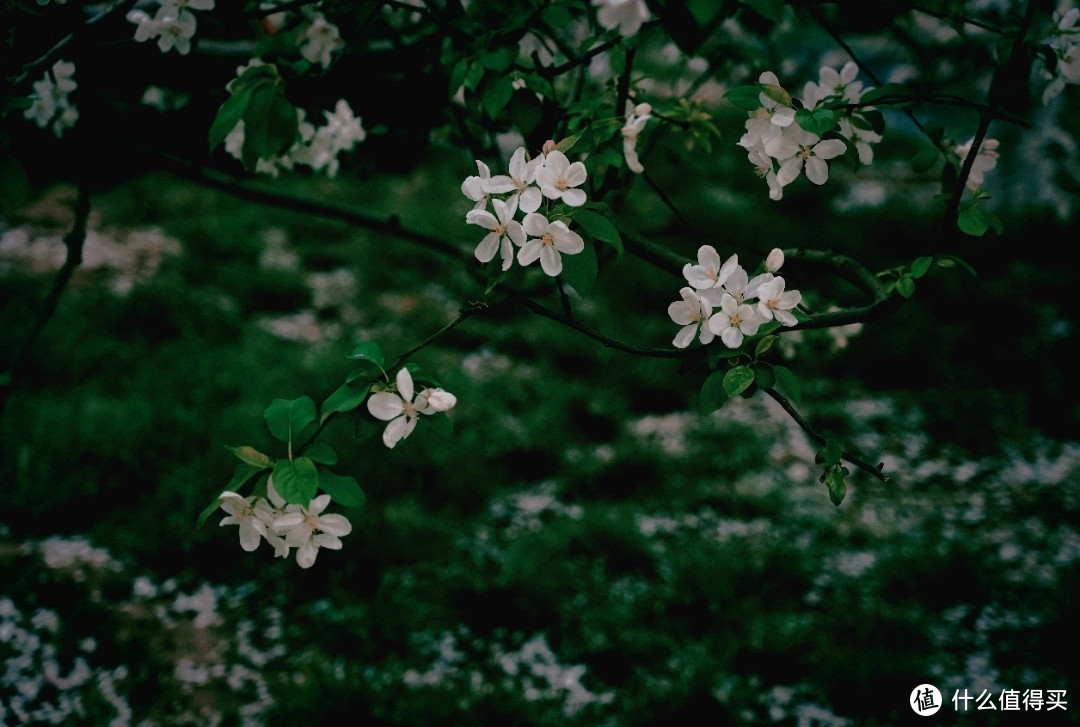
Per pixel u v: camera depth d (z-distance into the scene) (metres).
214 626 4.23
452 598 4.48
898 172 10.61
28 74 1.81
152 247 8.20
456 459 5.56
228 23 1.95
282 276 7.95
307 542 1.34
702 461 5.84
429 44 2.44
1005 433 6.22
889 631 4.21
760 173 1.41
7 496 4.77
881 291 1.58
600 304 7.77
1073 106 8.33
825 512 5.40
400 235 2.73
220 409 5.86
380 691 3.78
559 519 5.21
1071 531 5.14
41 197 8.60
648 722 3.70
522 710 3.74
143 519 4.73
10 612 4.06
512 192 1.31
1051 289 7.79
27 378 5.88
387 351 6.93
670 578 4.71
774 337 1.34
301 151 2.35
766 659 4.10
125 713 3.63
